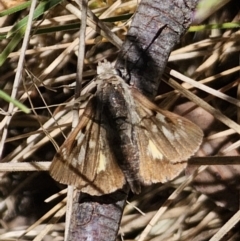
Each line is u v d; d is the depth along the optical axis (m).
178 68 0.25
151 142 0.20
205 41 0.24
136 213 0.25
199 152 0.24
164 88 0.24
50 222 0.23
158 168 0.20
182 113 0.24
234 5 0.25
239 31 0.24
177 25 0.21
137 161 0.20
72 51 0.24
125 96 0.20
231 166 0.24
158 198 0.25
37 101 0.25
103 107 0.20
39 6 0.22
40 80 0.23
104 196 0.20
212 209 0.25
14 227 0.25
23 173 0.26
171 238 0.25
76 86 0.21
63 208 0.23
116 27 0.23
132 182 0.20
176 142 0.20
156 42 0.21
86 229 0.20
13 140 0.25
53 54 0.25
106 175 0.20
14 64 0.25
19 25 0.22
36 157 0.25
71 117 0.24
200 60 0.25
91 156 0.20
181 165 0.20
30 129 0.26
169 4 0.21
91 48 0.25
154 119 0.20
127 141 0.20
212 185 0.24
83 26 0.21
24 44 0.21
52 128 0.23
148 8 0.21
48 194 0.26
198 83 0.22
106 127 0.20
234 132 0.23
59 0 0.22
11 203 0.26
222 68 0.24
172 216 0.25
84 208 0.20
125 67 0.21
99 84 0.20
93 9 0.24
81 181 0.19
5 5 0.25
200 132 0.20
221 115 0.22
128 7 0.24
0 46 0.25
